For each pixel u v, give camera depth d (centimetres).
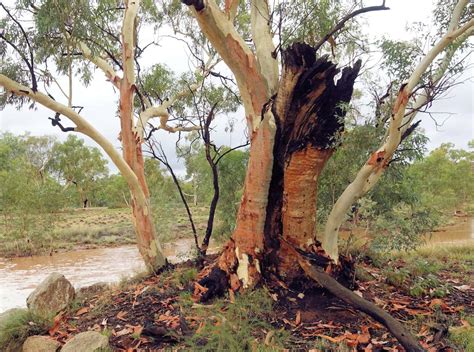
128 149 733
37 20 616
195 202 1858
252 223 553
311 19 614
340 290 482
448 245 1060
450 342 434
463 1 545
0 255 1759
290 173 551
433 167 2217
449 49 538
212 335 432
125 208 3928
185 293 573
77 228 2414
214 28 516
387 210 649
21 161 3172
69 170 3697
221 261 576
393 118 491
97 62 837
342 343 427
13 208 1883
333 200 647
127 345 471
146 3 961
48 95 596
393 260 785
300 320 491
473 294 610
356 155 587
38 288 650
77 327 555
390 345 434
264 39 586
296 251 546
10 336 539
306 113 530
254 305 498
